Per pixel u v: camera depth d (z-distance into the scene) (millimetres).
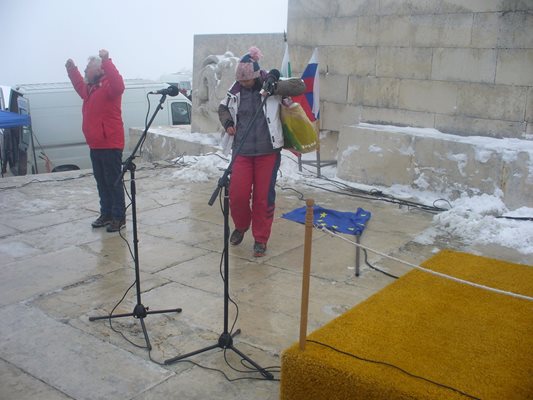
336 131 8477
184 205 6883
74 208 6805
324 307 4172
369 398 2646
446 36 6949
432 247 5379
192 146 9508
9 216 6469
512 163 6117
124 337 3773
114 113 5660
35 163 12266
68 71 5746
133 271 4887
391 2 7371
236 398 3113
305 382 2840
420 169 6980
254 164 5020
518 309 3529
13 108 13352
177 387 3215
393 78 7555
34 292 4484
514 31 6398
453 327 3254
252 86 4871
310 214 2803
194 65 10164
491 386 2615
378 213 6434
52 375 3338
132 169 3809
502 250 5277
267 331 3832
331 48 8156
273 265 4992
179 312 4117
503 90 6605
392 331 3180
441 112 7172
